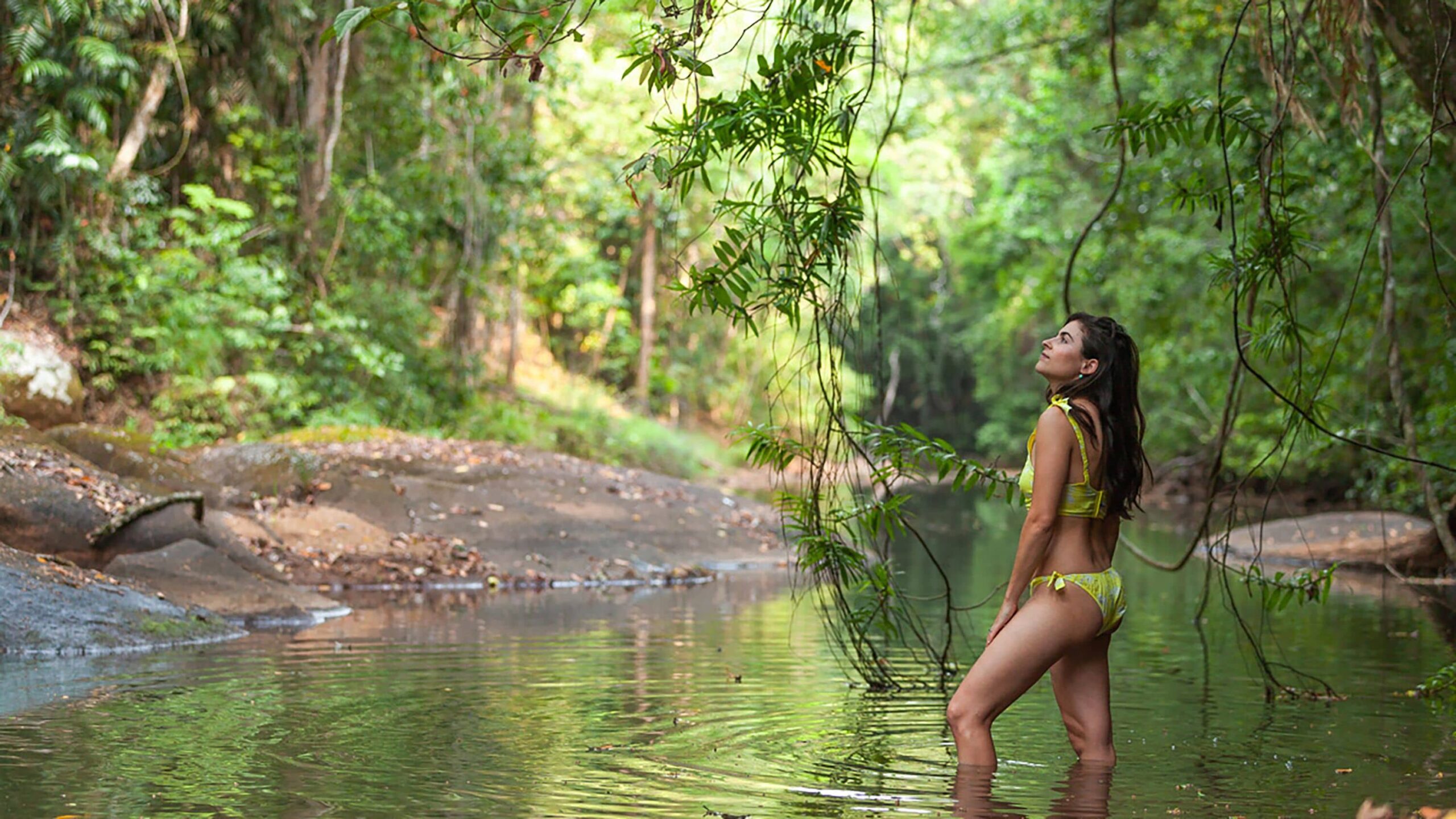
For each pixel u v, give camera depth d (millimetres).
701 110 4980
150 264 15297
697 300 5074
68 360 14453
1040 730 5125
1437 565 12539
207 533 9664
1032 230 24016
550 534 12352
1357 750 4766
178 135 16562
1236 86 13133
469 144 18312
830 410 5492
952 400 46562
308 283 17438
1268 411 20656
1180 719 5422
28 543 8500
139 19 15055
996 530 18359
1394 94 12664
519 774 4168
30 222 14992
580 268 21844
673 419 29375
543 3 7914
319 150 17250
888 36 6781
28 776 4020
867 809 3729
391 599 9906
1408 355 15156
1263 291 12203
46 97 14352
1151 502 24984
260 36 16328
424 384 18766
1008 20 19281
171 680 6023
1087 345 4473
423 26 4012
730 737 4828
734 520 14359
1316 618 9305
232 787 3920
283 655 6914
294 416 15984
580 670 6488
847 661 6922
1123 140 5711
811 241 5141
